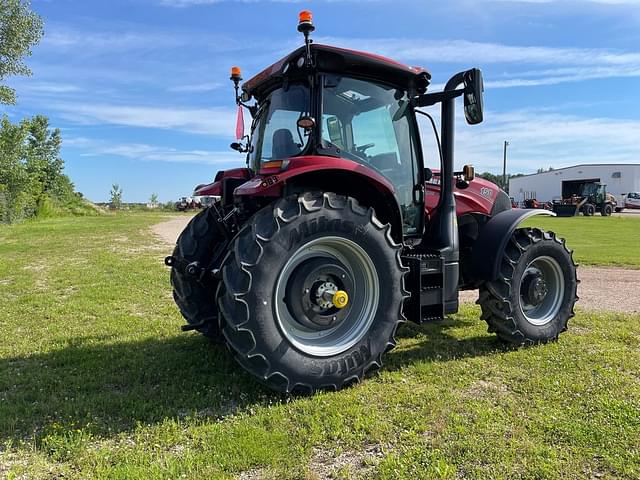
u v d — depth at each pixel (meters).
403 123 4.28
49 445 2.77
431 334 4.99
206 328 4.30
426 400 3.34
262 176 3.44
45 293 7.36
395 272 3.71
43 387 3.65
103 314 6.01
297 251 3.36
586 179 47.31
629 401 3.26
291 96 3.88
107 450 2.72
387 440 2.81
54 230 21.41
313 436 2.82
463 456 2.62
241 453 2.65
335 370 3.46
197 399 3.37
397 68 3.93
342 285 3.59
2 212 26.91
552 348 4.46
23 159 28.61
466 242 4.98
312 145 3.69
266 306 3.21
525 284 4.58
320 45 3.55
